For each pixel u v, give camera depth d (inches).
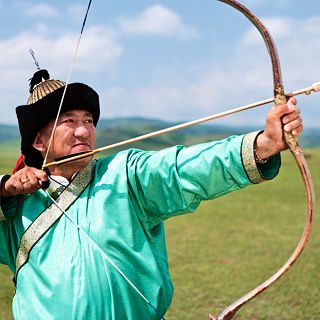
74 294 87.1
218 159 82.2
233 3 83.9
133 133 6230.3
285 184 727.1
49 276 89.0
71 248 89.4
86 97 94.1
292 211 490.9
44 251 91.0
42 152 98.5
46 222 92.1
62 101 92.0
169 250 338.3
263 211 492.1
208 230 405.1
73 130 94.0
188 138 5452.8
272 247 340.2
